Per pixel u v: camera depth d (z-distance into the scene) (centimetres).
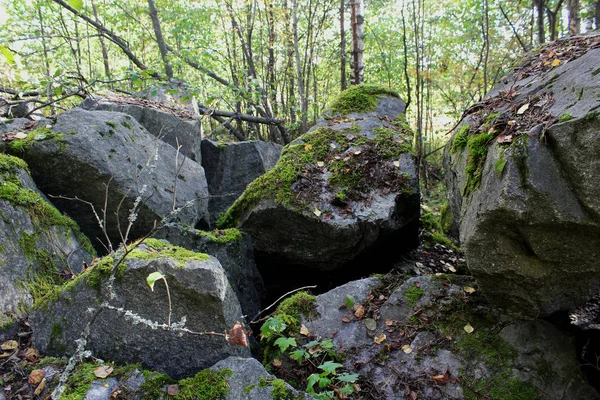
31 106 610
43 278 266
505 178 200
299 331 280
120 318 223
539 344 249
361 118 484
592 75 208
